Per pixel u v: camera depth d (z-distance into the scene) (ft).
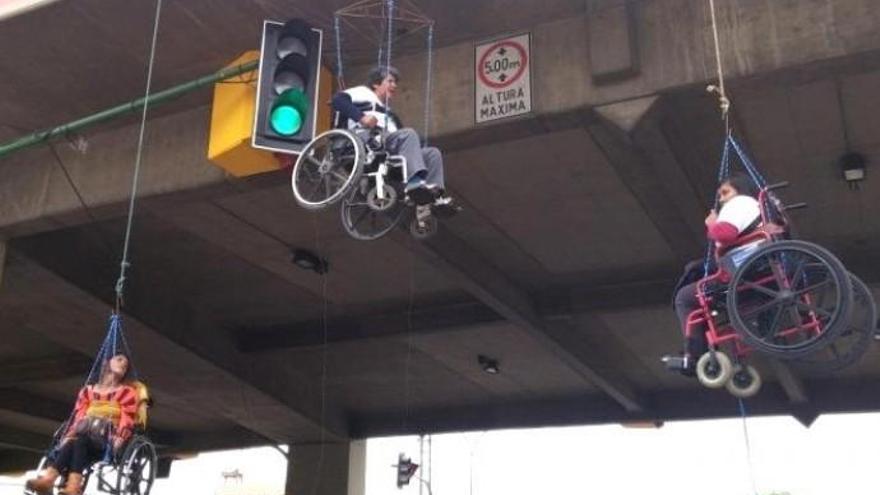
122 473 27.30
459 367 69.15
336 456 81.15
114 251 50.26
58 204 41.16
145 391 28.81
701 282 22.20
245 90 29.12
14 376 71.87
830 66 28.19
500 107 32.76
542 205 43.24
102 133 41.09
